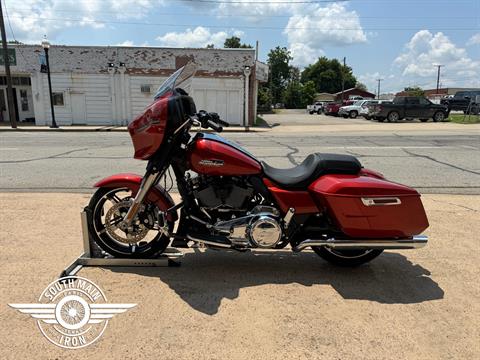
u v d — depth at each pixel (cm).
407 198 361
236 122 2550
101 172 862
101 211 404
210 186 364
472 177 829
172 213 384
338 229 374
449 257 429
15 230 486
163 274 381
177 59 2452
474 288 362
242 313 315
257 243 361
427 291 356
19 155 1104
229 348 272
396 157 1088
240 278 377
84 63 2444
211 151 355
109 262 395
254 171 361
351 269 402
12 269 383
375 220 359
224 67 2469
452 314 319
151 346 273
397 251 446
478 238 480
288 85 10256
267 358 262
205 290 351
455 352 271
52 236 468
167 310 317
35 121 2494
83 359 260
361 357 265
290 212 367
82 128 2222
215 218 375
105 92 2486
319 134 1872
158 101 360
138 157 374
